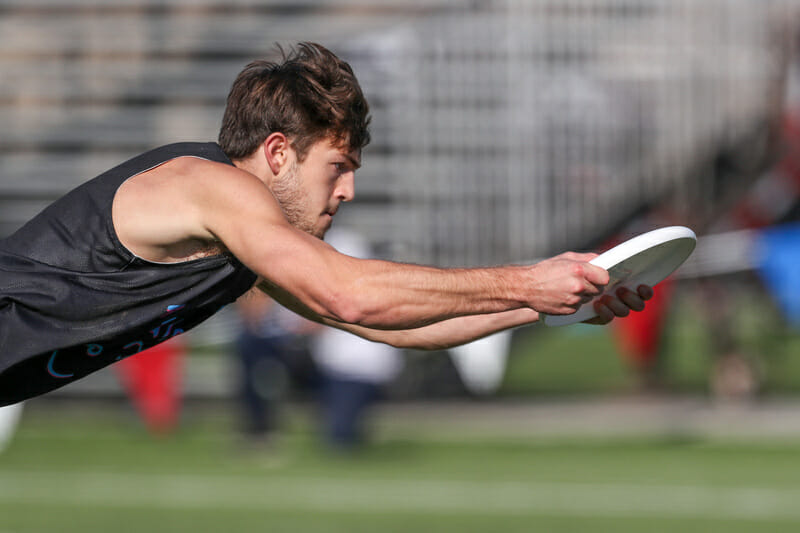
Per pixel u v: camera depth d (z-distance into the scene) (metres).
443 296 9.20
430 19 41.75
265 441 31.45
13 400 10.65
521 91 41.06
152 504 25.80
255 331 31.09
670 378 42.59
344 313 9.18
